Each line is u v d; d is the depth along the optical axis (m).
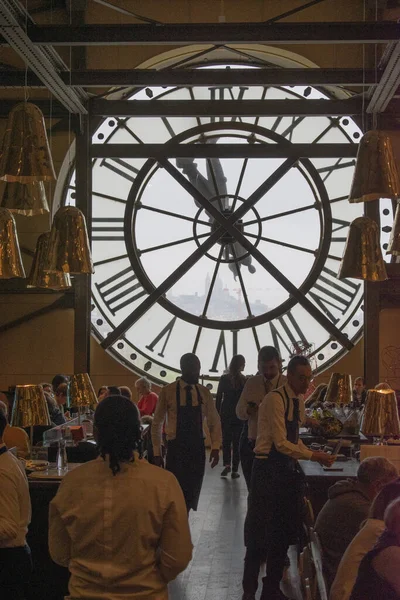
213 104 12.32
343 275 7.43
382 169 6.48
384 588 3.04
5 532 4.24
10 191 7.28
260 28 9.26
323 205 13.66
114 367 13.54
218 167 13.77
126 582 3.03
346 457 6.95
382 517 3.80
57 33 9.25
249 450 7.54
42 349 13.34
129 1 13.05
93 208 13.71
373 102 11.98
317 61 13.13
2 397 9.04
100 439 3.11
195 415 7.38
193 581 6.46
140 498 3.05
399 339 13.05
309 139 13.75
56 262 6.93
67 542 3.15
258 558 5.77
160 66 13.67
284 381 7.44
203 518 8.59
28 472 6.22
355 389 11.82
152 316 13.89
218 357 13.91
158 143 13.69
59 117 13.27
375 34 9.22
